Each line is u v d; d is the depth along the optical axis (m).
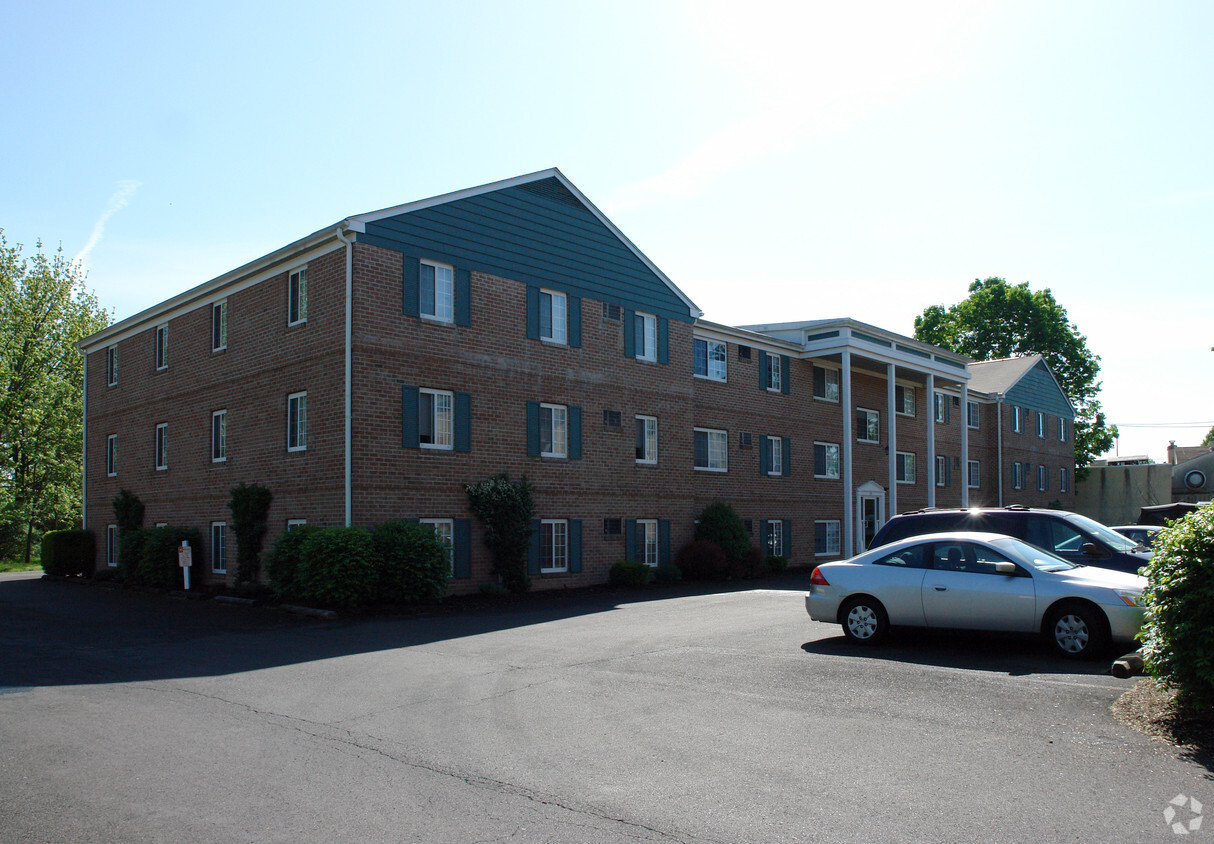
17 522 48.56
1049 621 10.98
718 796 6.09
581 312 24.41
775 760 6.88
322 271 20.47
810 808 5.82
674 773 6.61
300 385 20.92
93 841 5.43
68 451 48.28
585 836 5.41
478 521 21.47
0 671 11.48
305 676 10.83
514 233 22.91
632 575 23.86
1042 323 58.19
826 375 34.38
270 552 21.42
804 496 32.78
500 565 21.47
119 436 29.27
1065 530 13.63
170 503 26.02
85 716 8.80
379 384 19.80
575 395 24.06
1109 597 10.57
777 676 10.03
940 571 11.79
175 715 8.80
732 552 27.06
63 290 47.53
